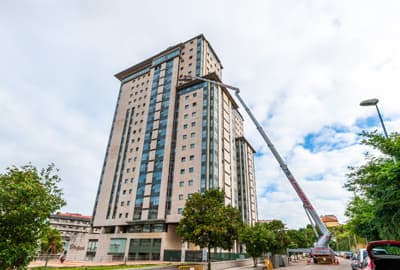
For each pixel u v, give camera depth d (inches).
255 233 1064.8
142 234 1755.7
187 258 1455.5
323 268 1042.7
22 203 276.5
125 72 2925.7
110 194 2187.5
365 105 597.3
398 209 279.6
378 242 253.0
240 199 2869.1
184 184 1836.9
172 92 2325.3
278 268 1083.3
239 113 3503.9
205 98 2133.4
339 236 2982.3
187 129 2071.9
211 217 705.6
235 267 1047.6
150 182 1990.7
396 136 292.8
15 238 271.3
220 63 2829.7
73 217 3811.5
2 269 261.9
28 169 313.6
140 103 2541.8
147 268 720.3
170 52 2640.3
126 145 2372.0
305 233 2620.6
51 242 1577.3
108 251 1841.8
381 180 287.7
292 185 1439.5
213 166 1815.9
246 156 3129.9
